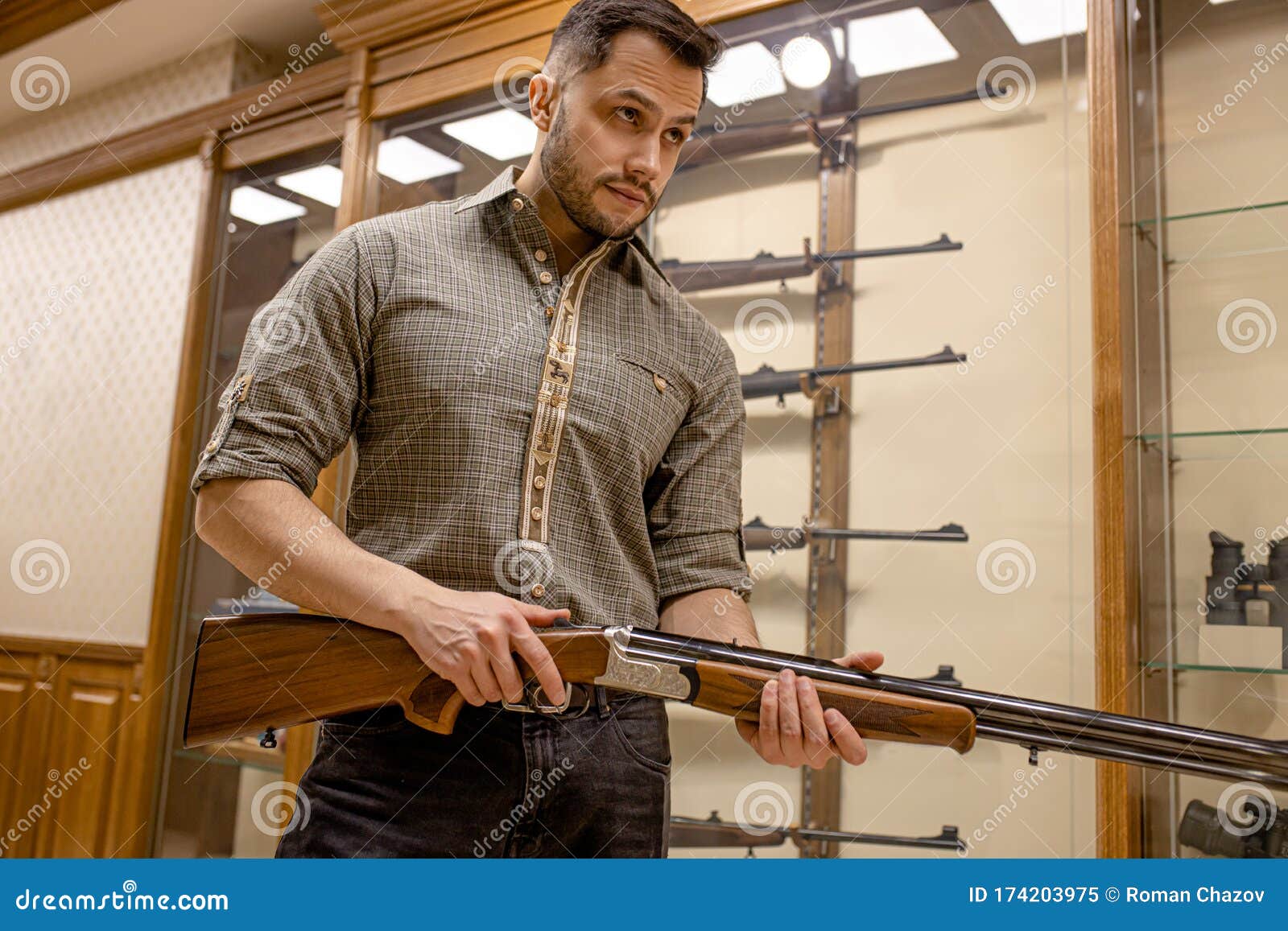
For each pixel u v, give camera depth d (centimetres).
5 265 376
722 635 116
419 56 265
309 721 104
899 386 224
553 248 119
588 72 111
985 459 211
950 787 205
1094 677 193
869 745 214
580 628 104
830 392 231
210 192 307
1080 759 193
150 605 305
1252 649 168
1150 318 184
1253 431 177
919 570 216
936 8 216
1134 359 175
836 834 209
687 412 126
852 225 232
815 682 106
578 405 109
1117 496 165
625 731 108
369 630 100
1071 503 200
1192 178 189
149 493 313
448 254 111
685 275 249
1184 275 187
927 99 221
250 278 297
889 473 222
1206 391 183
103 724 307
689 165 255
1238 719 171
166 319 320
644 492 127
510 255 115
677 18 112
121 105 344
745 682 105
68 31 317
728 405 131
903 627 216
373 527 107
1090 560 197
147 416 319
